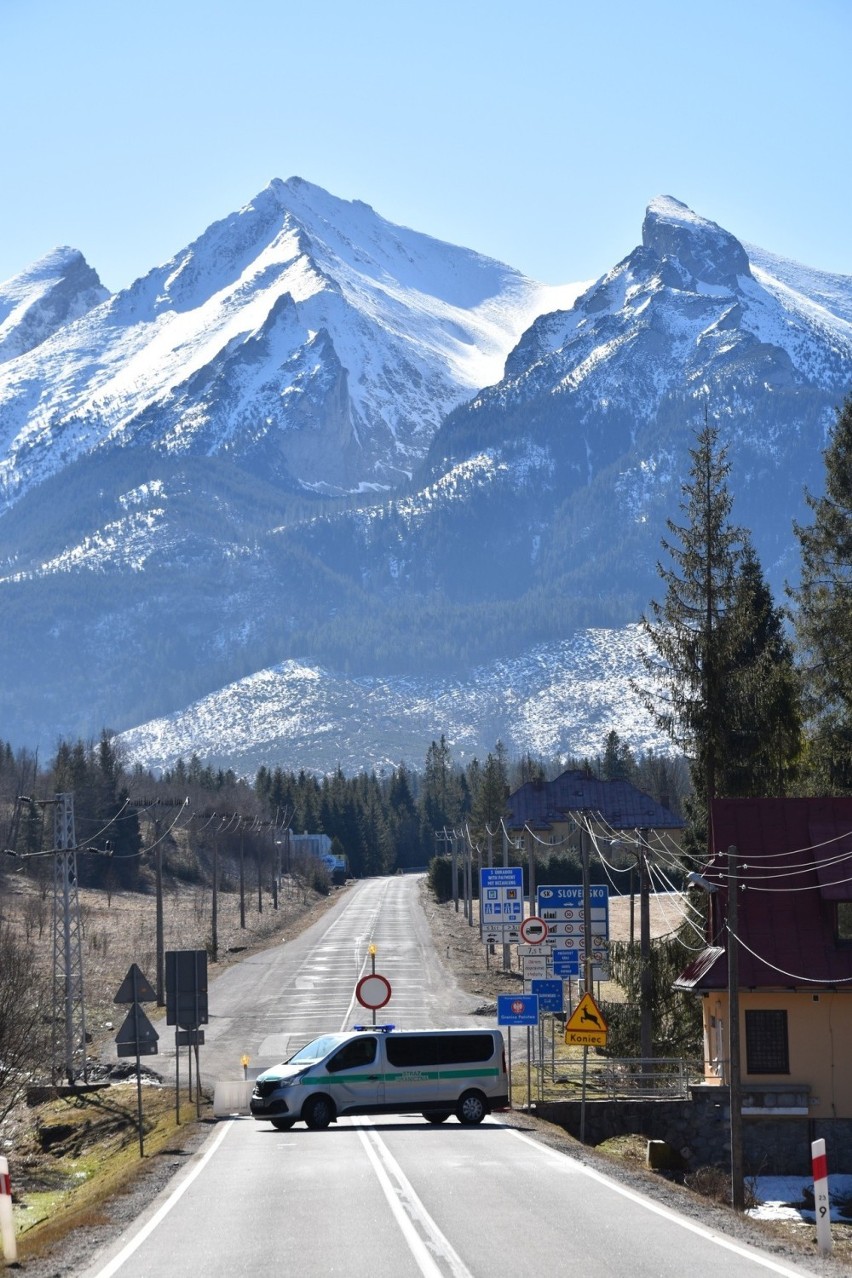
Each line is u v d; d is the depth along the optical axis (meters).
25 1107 166.38
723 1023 136.62
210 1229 68.38
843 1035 132.50
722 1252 61.69
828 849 140.12
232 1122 131.62
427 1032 124.81
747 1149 132.00
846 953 134.62
